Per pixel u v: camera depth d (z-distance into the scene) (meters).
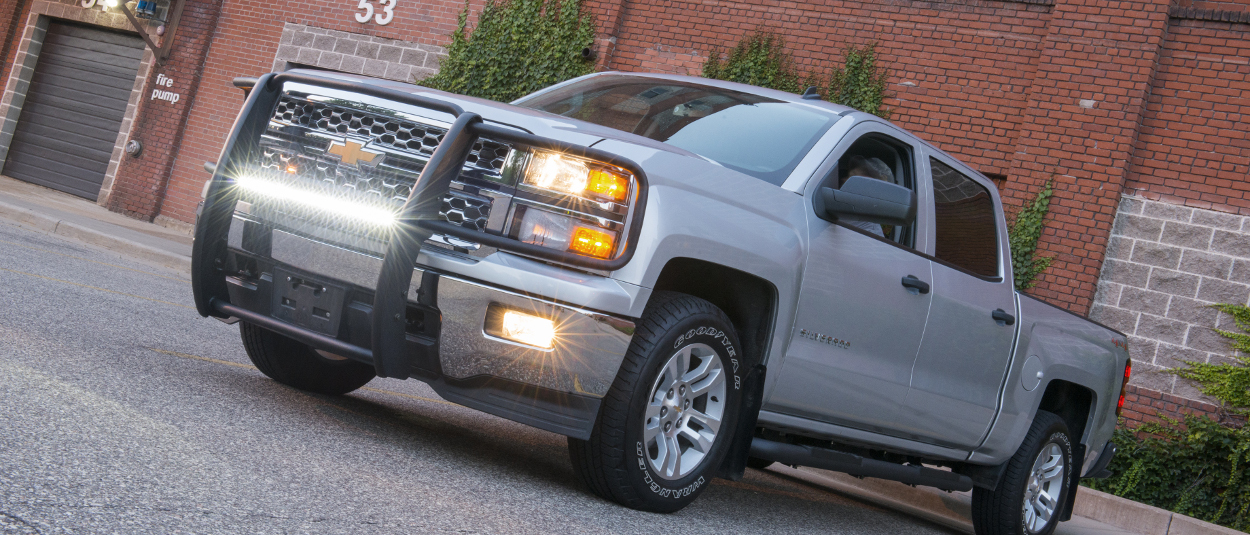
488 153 3.43
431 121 3.47
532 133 3.43
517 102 5.00
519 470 3.89
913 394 4.61
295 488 2.76
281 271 3.66
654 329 3.50
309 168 3.65
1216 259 10.74
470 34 15.06
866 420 4.47
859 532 4.97
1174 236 10.95
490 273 3.29
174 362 4.38
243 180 3.77
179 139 17.22
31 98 18.94
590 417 3.39
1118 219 11.21
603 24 14.12
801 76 13.09
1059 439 5.88
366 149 3.54
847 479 8.71
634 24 14.08
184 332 5.74
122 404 3.24
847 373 4.22
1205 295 10.73
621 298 3.29
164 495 2.42
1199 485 9.83
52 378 3.38
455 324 3.35
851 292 4.13
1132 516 8.70
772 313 3.84
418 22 15.53
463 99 3.66
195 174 17.06
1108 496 8.91
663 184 3.45
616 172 3.33
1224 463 9.79
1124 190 11.26
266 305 3.74
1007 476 5.61
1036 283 11.34
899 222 3.79
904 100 12.55
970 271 5.04
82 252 9.70
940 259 4.79
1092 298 11.16
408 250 3.29
